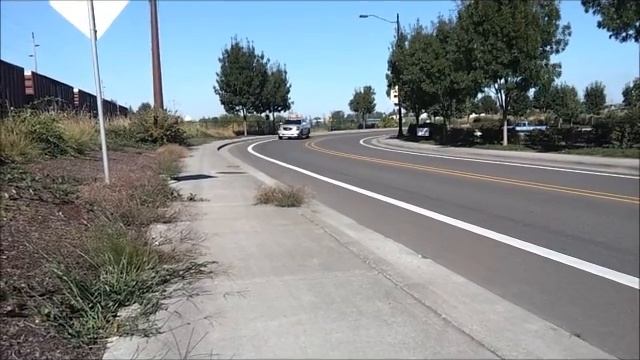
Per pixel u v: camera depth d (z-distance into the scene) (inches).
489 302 215.2
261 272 246.7
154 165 676.1
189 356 164.2
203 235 316.8
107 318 187.5
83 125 706.2
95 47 406.9
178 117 1237.7
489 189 567.5
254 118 2500.0
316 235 322.3
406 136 1921.8
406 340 175.8
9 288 199.3
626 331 200.4
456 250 315.9
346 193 557.9
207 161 898.1
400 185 619.8
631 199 489.1
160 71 1284.4
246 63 2128.4
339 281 234.4
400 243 332.2
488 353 168.4
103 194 360.5
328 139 1914.4
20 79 713.6
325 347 170.1
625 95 1761.8
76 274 205.8
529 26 1103.6
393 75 1803.6
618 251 311.0
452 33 1331.2
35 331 174.9
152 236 284.5
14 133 473.7
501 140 1352.1
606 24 929.5
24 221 280.5
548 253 308.2
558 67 1168.8
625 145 1022.4
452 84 1353.3
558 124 1417.3
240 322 189.5
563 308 223.0
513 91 1199.6
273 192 446.9
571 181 626.5
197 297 213.5
